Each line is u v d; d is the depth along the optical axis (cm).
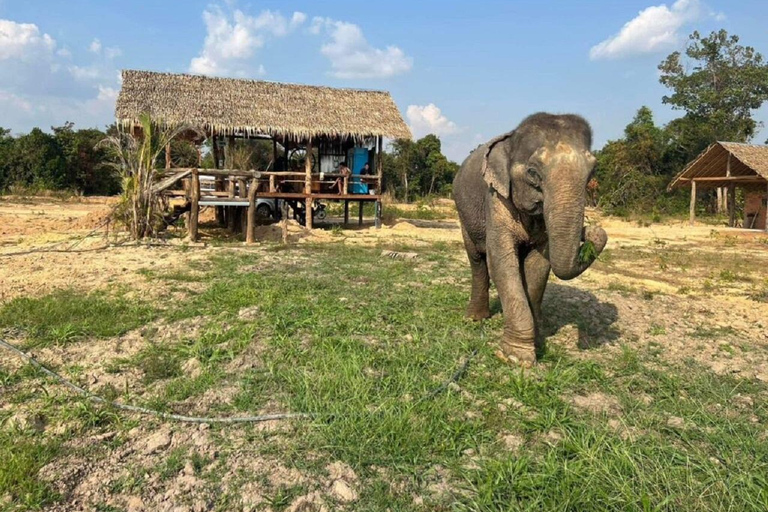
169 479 383
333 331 673
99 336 643
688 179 3023
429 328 702
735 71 4794
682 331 757
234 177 1605
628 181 4059
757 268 1441
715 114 4609
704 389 550
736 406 518
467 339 665
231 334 646
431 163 5378
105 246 1346
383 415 459
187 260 1165
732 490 374
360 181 2217
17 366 552
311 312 747
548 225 497
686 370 605
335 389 504
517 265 596
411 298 862
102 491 368
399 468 395
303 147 2362
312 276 1032
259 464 399
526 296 604
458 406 487
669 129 4566
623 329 752
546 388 523
